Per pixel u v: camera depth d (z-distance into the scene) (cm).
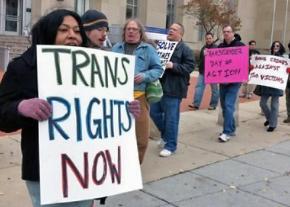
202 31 3269
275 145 786
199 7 2800
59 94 260
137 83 512
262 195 554
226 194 553
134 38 536
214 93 1090
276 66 879
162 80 668
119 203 510
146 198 530
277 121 973
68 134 262
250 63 892
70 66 264
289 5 3716
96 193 272
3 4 2495
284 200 541
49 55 258
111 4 2742
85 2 2611
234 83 796
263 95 891
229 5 3030
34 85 266
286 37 3738
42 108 251
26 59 270
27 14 2562
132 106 294
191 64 662
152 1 3002
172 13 3198
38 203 278
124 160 288
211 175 620
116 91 286
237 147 763
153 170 626
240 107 1157
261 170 648
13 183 557
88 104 270
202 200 532
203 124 933
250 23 3784
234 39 802
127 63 292
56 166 258
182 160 677
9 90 266
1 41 2088
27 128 272
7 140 744
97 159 273
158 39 667
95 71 274
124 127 290
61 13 274
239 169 650
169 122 686
